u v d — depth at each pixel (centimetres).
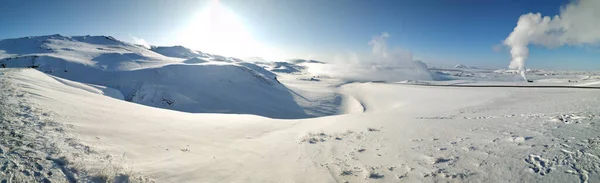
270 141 1353
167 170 693
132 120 1366
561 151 650
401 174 689
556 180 520
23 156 545
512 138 854
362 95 8812
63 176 510
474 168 648
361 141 1184
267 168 830
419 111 2567
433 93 5766
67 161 574
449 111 2244
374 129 1481
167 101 6825
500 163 648
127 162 695
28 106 974
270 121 2350
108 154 714
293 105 7475
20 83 1426
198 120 1906
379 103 6675
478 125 1238
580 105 1549
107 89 5906
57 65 8519
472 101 3366
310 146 1170
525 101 2500
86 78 8175
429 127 1355
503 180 563
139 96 6950
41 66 8275
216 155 959
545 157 632
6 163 502
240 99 7562
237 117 2528
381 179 674
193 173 707
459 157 750
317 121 2348
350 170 771
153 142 1015
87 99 1697
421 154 844
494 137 918
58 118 935
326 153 1020
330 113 6838
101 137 873
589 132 780
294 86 11881
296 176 747
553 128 921
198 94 7488
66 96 1516
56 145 658
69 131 821
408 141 1065
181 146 1040
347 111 6869
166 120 1631
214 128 1638
